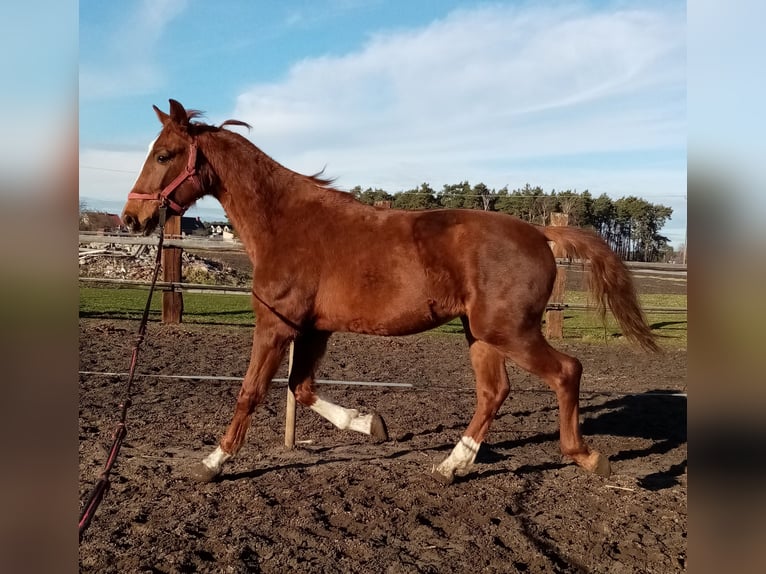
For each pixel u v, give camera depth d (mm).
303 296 3672
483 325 3549
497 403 3818
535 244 3629
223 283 15609
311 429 4930
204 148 3881
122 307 11336
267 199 3818
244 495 3465
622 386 6738
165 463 3963
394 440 4676
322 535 3020
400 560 2795
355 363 7629
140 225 3914
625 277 3787
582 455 3740
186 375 6465
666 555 2885
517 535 3062
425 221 3660
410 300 3590
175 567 2645
